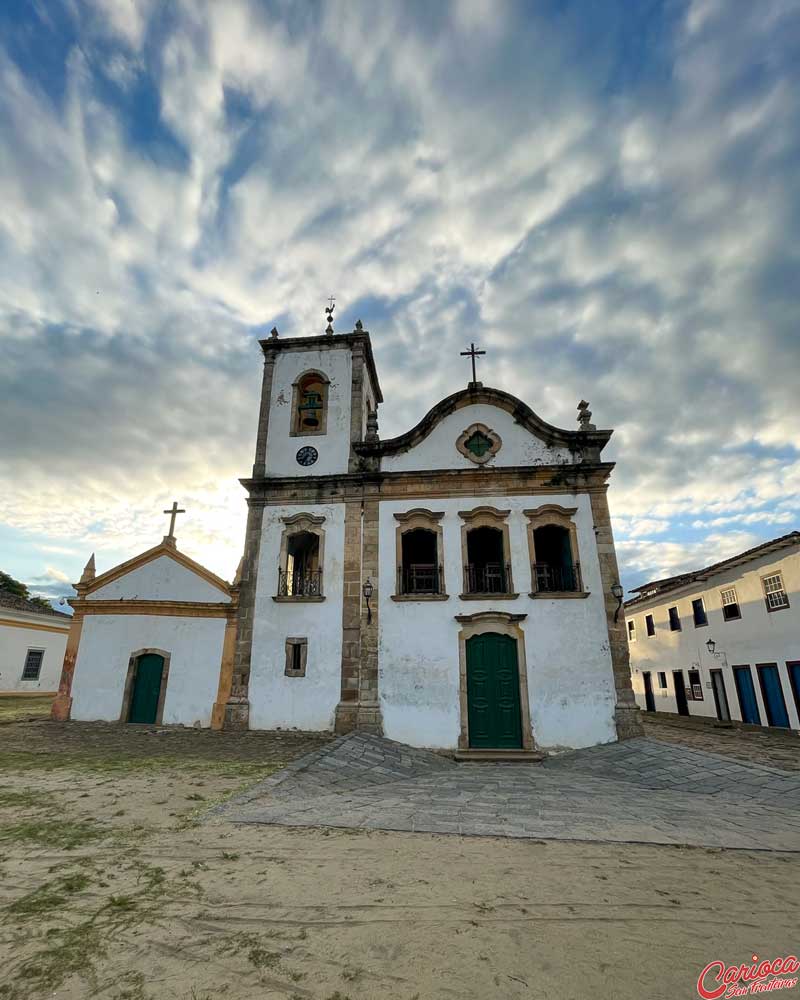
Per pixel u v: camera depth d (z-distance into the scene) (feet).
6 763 33.27
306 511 54.60
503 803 27.96
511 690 46.44
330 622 50.65
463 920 13.97
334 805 26.73
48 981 11.10
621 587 47.70
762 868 18.24
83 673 54.08
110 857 18.17
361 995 10.74
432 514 51.85
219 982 11.13
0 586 151.23
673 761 37.06
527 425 54.39
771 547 65.62
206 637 53.21
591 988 11.03
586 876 17.26
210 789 27.96
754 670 69.82
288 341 62.23
